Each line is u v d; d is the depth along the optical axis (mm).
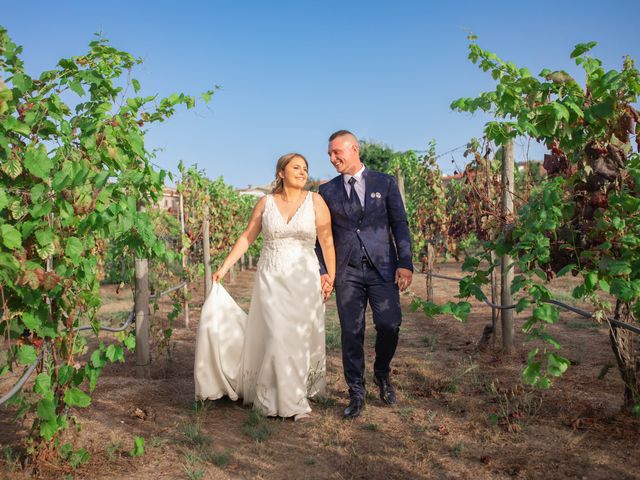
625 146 2588
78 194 2416
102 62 3061
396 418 3365
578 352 4738
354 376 3488
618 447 2775
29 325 2377
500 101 2611
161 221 5414
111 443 2994
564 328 5750
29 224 2291
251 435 3123
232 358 3658
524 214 2664
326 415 3422
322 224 3539
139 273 4309
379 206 3523
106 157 2742
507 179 4406
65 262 2537
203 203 8500
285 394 3330
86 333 6008
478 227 4801
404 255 3508
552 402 3469
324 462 2783
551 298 2473
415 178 9555
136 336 4344
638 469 2549
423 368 4453
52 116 2490
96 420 3379
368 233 3496
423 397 3748
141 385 4125
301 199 3557
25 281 2211
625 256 2453
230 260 3676
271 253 3502
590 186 2643
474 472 2615
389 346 3559
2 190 2164
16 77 2393
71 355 2652
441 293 8953
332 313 7227
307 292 3465
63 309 2631
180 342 5824
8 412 3523
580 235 2707
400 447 2930
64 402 2732
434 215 8664
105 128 2691
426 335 5777
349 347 3482
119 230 2498
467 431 3111
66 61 2639
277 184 3660
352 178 3533
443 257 10422
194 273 6555
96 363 2664
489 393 3738
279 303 3416
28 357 2375
